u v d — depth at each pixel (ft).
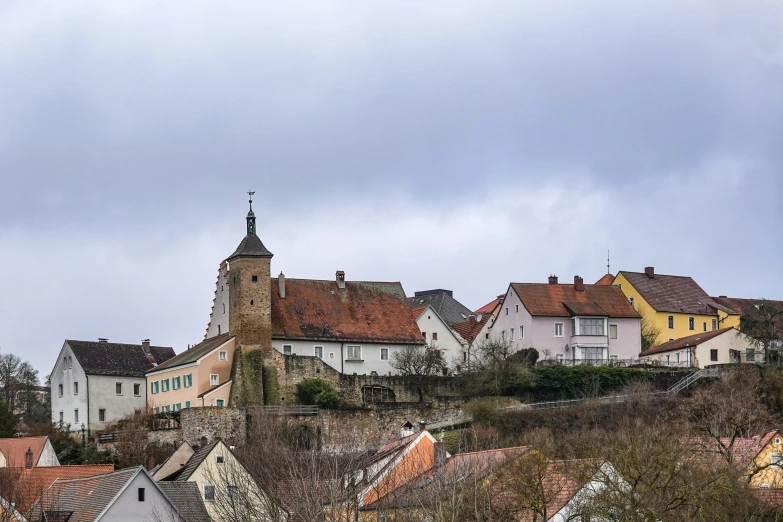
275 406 367.04
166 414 368.89
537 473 212.64
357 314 419.74
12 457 333.01
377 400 392.68
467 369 411.95
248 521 207.10
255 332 385.29
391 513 208.13
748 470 247.70
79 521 246.68
